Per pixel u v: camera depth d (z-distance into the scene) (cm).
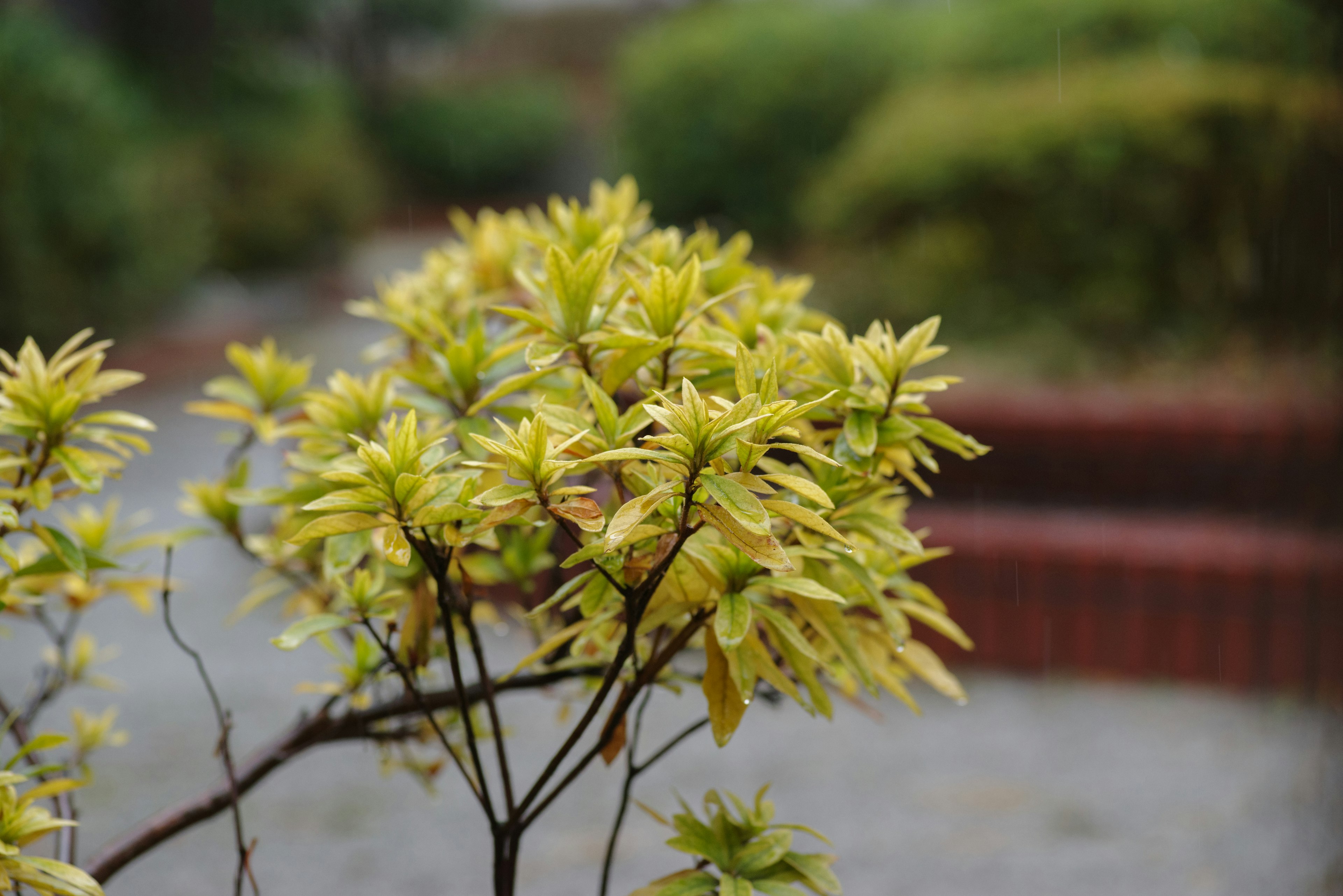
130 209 1097
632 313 140
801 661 126
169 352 1163
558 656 162
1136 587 480
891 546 131
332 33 2612
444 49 2833
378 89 2669
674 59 1279
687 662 466
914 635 508
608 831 353
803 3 1346
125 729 423
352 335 1284
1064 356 698
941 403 555
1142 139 712
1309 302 307
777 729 434
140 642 511
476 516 115
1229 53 800
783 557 103
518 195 2688
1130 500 530
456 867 332
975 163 745
